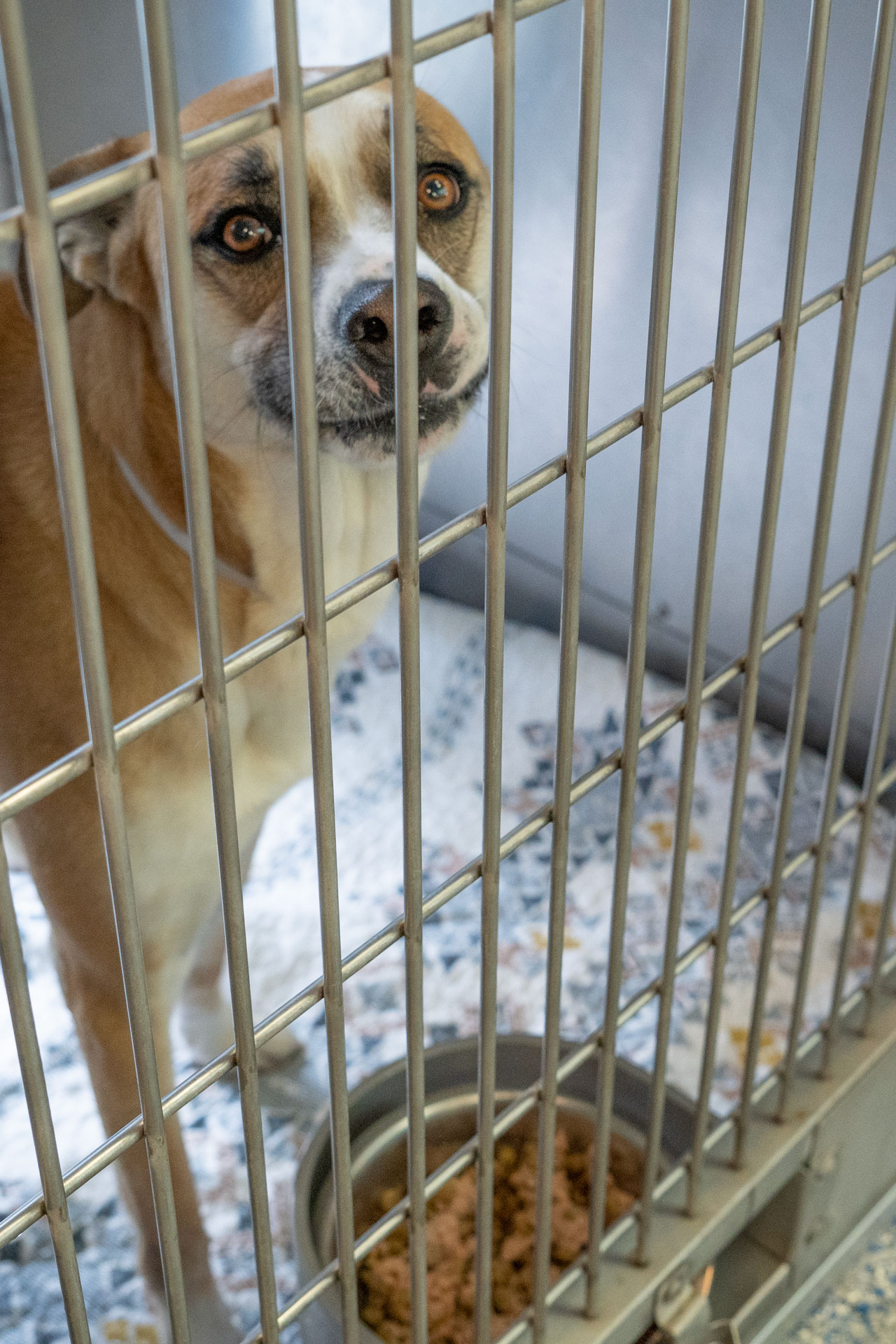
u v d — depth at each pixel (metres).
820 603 0.63
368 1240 0.56
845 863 1.55
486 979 0.54
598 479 1.71
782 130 1.31
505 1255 1.04
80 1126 1.26
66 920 0.95
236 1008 0.44
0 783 0.97
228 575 0.97
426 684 1.85
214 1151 1.25
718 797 1.63
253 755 1.05
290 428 0.88
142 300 0.86
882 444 0.61
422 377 0.82
